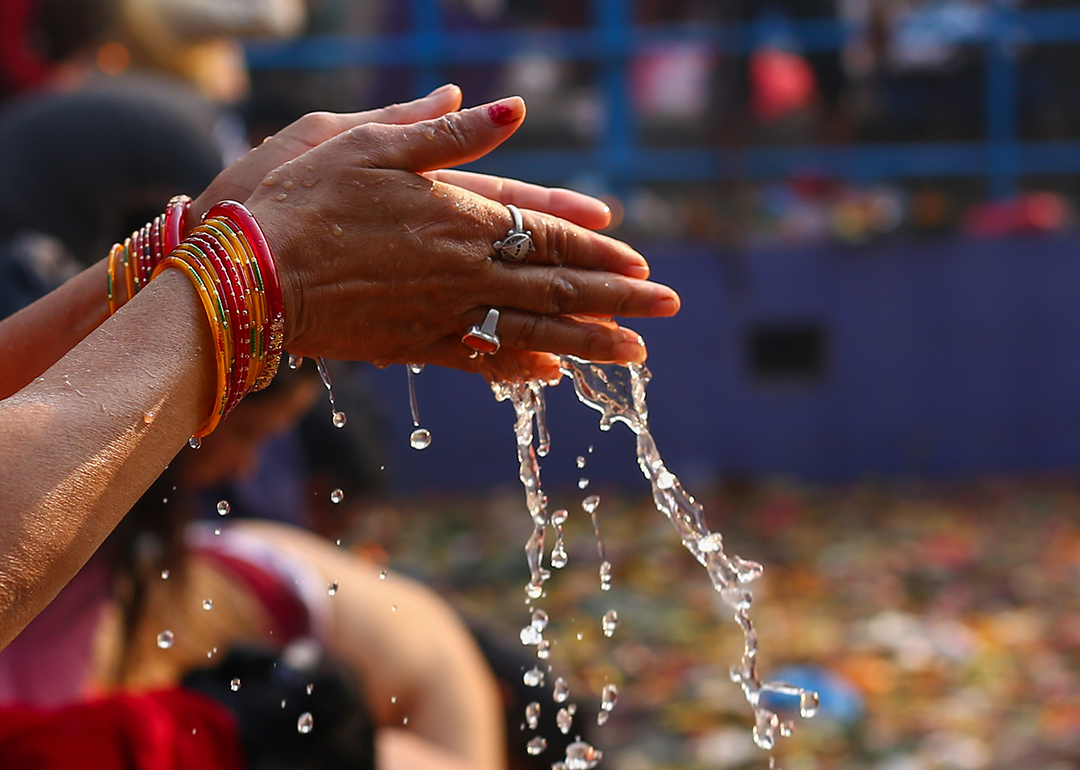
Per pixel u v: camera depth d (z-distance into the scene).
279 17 6.29
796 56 12.20
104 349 1.67
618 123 12.03
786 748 5.95
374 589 3.26
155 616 3.06
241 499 4.27
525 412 2.35
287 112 6.15
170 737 2.17
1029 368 11.78
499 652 3.64
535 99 12.22
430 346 2.08
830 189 12.31
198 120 5.24
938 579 8.70
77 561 1.52
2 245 4.75
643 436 2.37
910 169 12.31
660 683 6.76
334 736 2.44
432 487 11.40
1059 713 6.38
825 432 11.78
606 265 2.06
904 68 12.25
